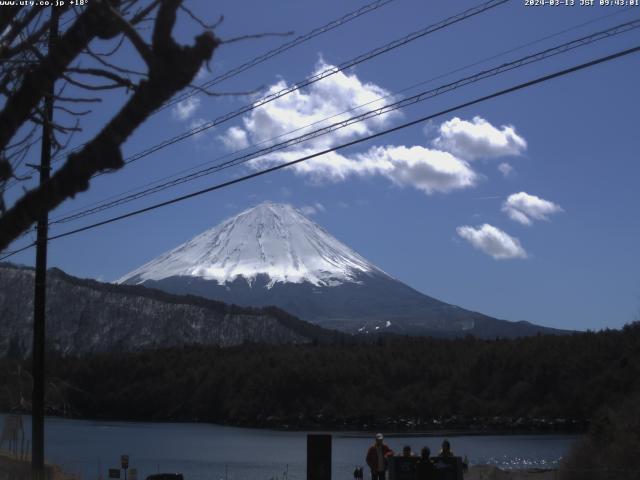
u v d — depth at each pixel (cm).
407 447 1877
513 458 7206
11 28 516
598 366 10888
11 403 3422
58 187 441
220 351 15462
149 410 13900
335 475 5138
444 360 13362
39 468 2373
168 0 410
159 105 423
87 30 451
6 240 455
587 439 3478
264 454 7656
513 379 11912
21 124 475
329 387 12650
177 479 2798
